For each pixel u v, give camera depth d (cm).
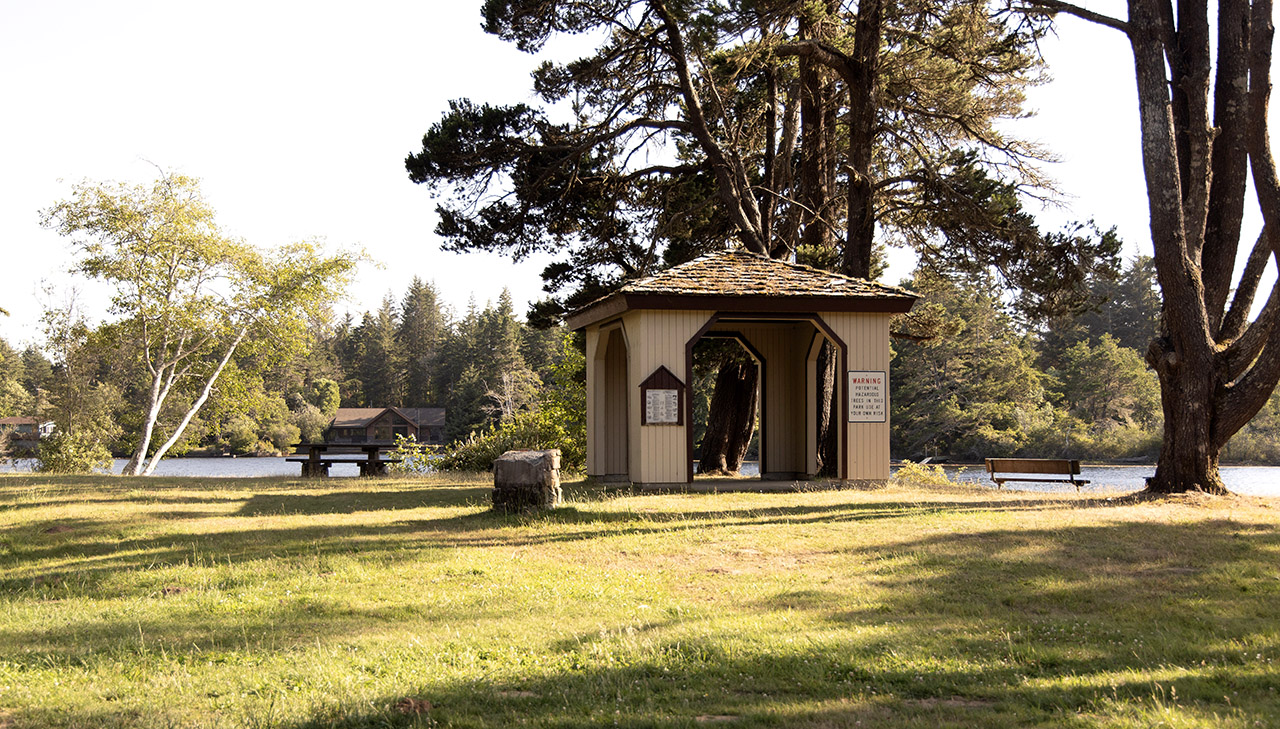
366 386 11725
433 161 2305
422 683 525
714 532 1088
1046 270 2081
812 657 565
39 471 3084
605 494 1562
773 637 616
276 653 604
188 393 3894
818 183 2500
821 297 1684
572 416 2884
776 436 2128
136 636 666
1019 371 6316
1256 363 1427
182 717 466
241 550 1023
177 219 3388
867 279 2181
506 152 2306
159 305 3431
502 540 1077
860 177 2147
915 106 2441
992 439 5994
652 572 888
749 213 2359
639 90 2362
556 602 756
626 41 2281
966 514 1234
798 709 464
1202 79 1488
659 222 2569
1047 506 1341
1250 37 1398
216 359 3925
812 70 2381
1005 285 2225
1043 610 713
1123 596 748
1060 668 543
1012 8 1662
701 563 930
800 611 708
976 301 6300
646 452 1648
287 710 474
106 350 3641
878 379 1728
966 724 433
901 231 2570
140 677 552
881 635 623
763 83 2589
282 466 6069
